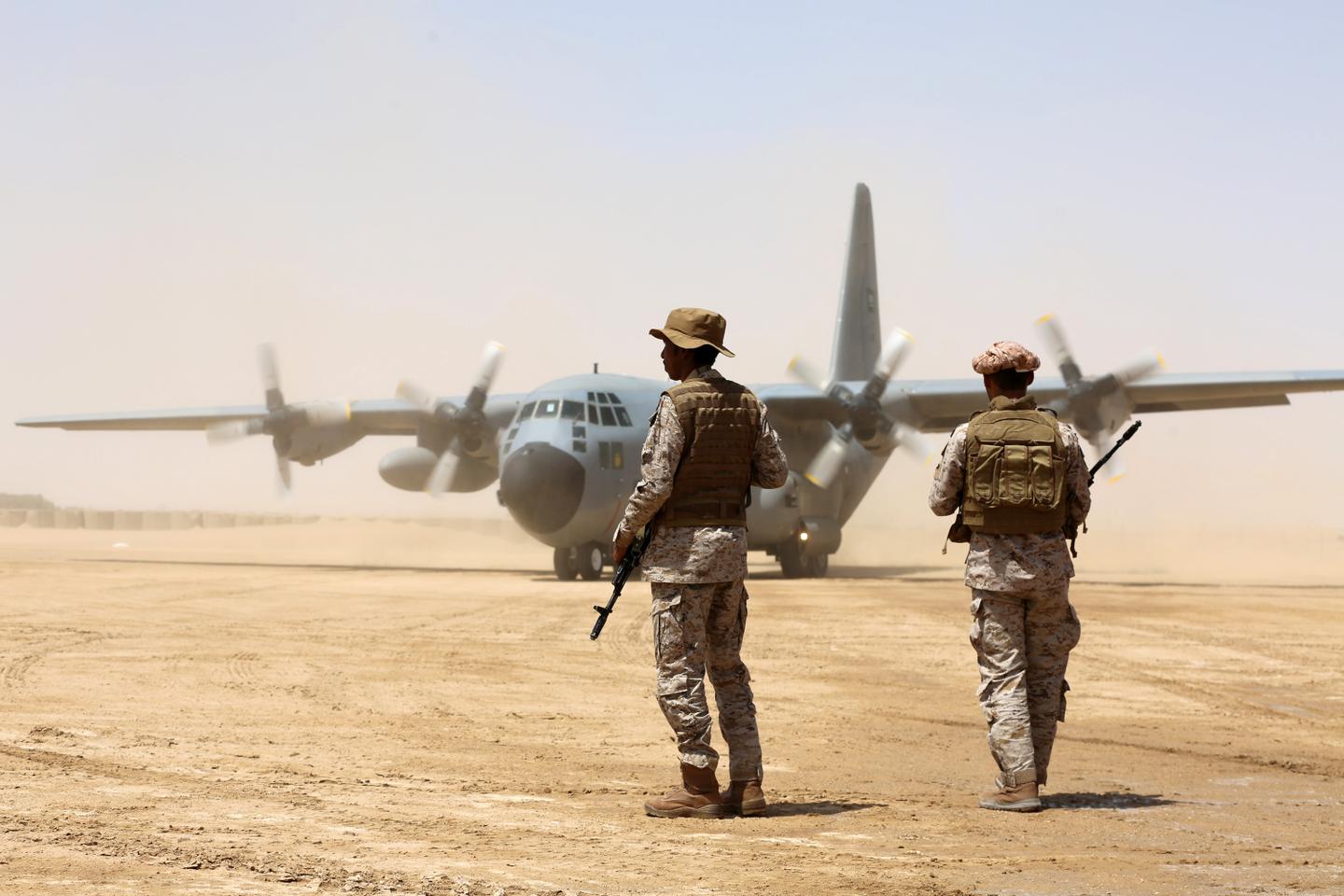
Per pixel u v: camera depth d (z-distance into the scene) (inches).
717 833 217.2
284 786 250.4
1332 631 626.8
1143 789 265.9
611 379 1090.1
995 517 244.2
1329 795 258.2
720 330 243.6
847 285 1401.3
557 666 476.1
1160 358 1069.8
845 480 1254.9
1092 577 1368.1
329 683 418.9
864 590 954.1
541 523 1000.2
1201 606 798.5
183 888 169.3
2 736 302.0
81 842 195.6
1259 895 174.7
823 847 205.9
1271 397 1105.4
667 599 235.3
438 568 1307.8
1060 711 252.2
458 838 206.2
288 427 1312.7
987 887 178.9
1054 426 248.4
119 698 374.6
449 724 342.0
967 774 283.9
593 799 246.8
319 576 1060.5
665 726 345.1
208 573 1077.1
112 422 1384.1
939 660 506.0
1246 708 389.4
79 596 783.7
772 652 528.4
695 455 234.7
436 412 1240.8
